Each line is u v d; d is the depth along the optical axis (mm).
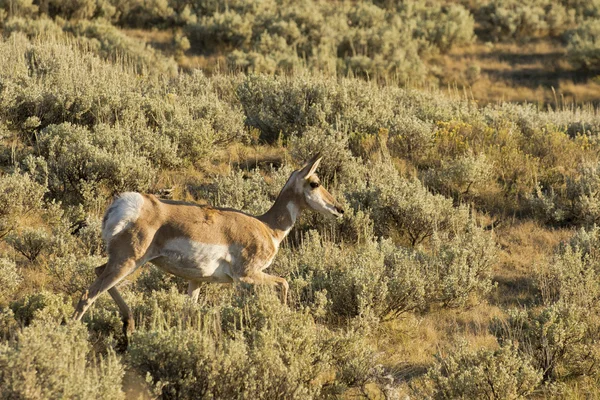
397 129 63062
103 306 31031
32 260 38625
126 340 29141
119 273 28297
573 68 137500
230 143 60906
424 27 149125
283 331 28359
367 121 64812
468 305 39250
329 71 117688
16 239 38562
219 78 80438
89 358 26562
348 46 141000
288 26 140750
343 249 43875
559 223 52844
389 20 157625
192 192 50844
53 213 42469
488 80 134000
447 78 133125
